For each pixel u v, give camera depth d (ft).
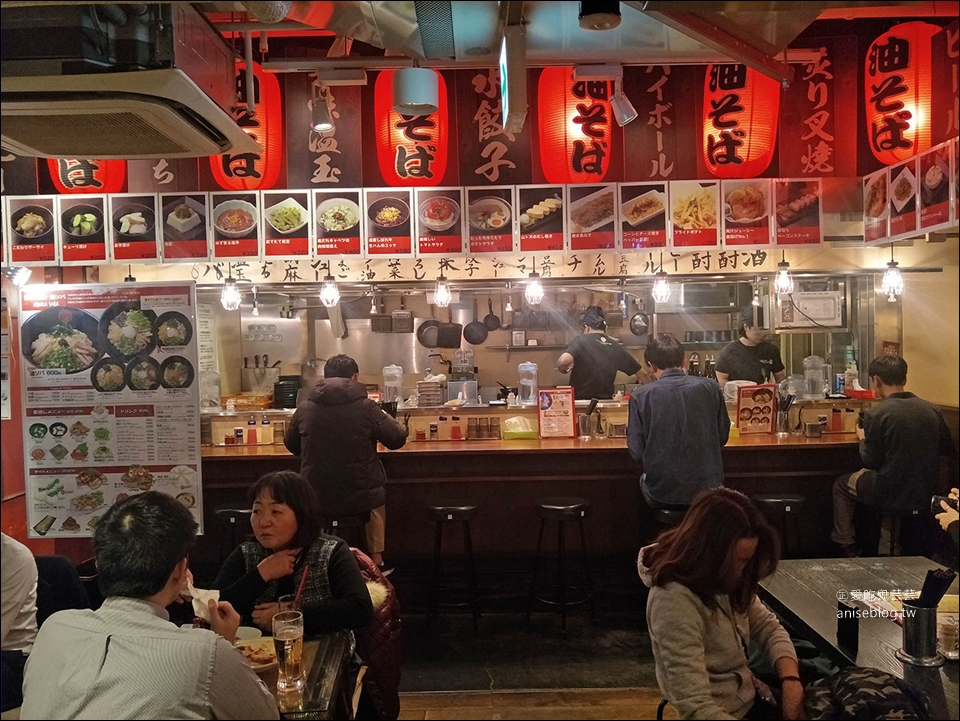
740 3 6.35
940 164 13.57
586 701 11.03
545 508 13.38
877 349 20.43
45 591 8.52
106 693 5.00
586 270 21.44
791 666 7.12
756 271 20.48
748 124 14.29
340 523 12.82
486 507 15.35
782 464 15.19
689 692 6.22
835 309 20.45
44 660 5.28
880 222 15.80
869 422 13.39
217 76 8.80
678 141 16.58
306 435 12.74
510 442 15.99
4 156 16.61
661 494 12.31
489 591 15.28
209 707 5.03
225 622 6.48
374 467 13.02
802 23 7.57
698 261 20.98
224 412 17.79
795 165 16.43
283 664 6.06
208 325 21.97
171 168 16.62
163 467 11.48
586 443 15.55
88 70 7.02
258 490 7.74
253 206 16.37
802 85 16.31
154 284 11.43
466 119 16.61
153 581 5.50
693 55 8.87
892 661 6.70
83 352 11.48
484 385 24.07
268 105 15.52
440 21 7.63
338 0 6.97
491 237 16.35
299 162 16.62
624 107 12.87
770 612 7.75
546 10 7.48
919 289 20.25
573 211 16.30
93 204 16.40
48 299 11.48
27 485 11.55
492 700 11.09
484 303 23.45
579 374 18.99
